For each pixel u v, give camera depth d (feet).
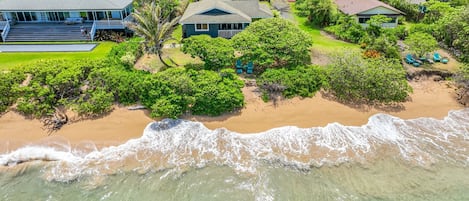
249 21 114.21
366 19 129.49
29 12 126.52
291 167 58.29
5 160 59.82
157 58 101.09
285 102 78.18
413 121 72.38
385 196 52.03
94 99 72.54
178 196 52.34
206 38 90.17
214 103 73.05
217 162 59.57
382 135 67.41
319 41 116.98
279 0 193.57
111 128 68.85
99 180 55.31
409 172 57.21
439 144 64.69
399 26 124.16
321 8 134.72
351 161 59.77
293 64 89.51
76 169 57.77
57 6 122.11
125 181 55.16
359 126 70.49
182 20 114.32
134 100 76.84
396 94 78.23
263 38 91.45
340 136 67.00
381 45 99.55
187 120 71.92
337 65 82.94
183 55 103.91
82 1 123.65
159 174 56.70
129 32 125.29
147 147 63.31
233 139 66.03
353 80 80.48
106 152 61.98
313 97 80.38
